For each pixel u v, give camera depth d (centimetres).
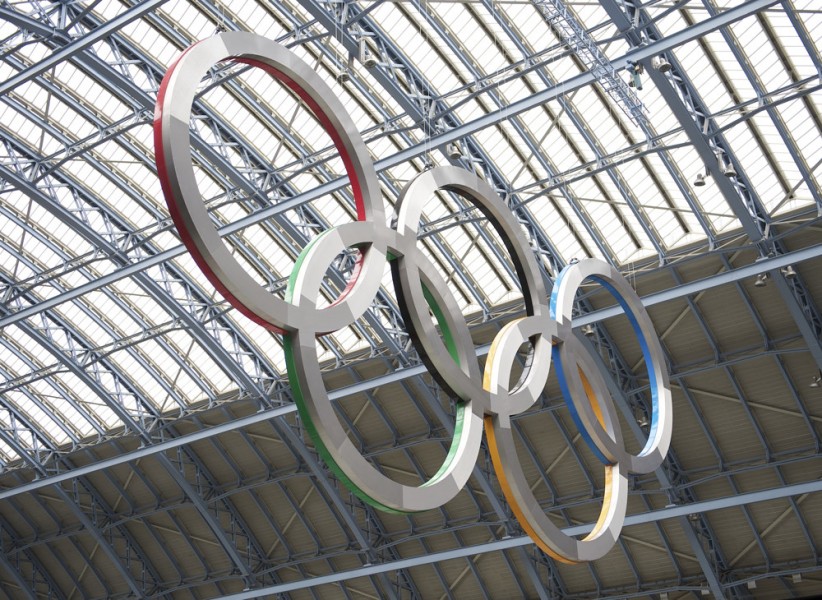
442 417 3778
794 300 3039
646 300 3045
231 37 1425
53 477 4409
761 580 3619
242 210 3556
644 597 3853
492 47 2911
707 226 3106
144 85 3080
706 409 3506
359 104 3170
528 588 4081
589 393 1978
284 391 4025
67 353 4044
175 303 3759
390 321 3725
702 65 2750
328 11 2669
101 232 3559
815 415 3350
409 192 1666
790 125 2833
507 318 3559
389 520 4288
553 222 3300
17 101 3225
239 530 4600
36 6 2744
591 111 2991
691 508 3269
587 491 3822
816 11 2470
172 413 4341
